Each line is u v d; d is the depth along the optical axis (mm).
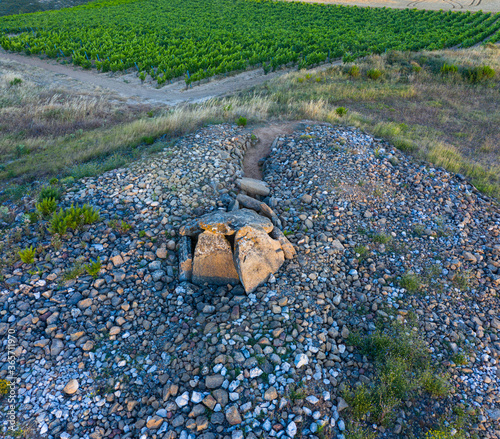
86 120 18469
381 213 9055
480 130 15445
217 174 10102
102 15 64938
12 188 9836
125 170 10031
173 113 16625
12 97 21938
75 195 8906
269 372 5047
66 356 5383
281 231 7734
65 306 6055
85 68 33094
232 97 21391
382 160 11398
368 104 18484
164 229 7848
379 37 38219
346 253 7645
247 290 6328
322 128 13344
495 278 7027
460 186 10305
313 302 6211
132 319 6031
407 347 5590
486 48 28562
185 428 4473
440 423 4766
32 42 40750
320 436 4445
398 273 7219
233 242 6914
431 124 16188
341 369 5352
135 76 30766
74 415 4699
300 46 33969
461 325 6133
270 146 12922
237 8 67125
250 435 4355
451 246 7953
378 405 4867
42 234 7391
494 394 5141
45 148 14289
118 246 7293
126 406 4820
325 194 9359
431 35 37719
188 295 6508
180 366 5211
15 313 5832
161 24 52406
